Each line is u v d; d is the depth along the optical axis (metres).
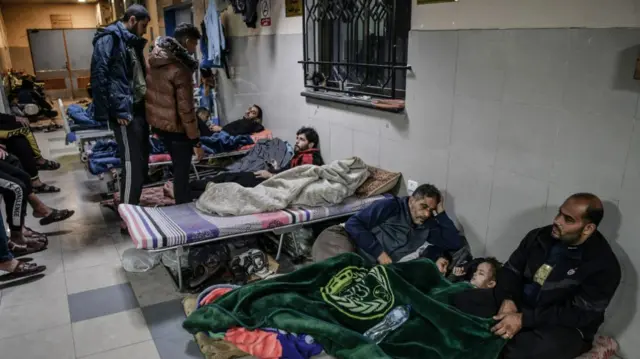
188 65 3.46
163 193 4.11
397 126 3.38
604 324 2.30
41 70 13.81
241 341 2.18
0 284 2.97
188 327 2.27
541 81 2.39
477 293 2.32
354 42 3.73
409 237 2.92
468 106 2.81
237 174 3.86
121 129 3.48
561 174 2.38
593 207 1.93
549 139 2.41
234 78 5.82
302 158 4.10
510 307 2.16
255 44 5.15
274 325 2.22
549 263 2.12
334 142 4.10
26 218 4.08
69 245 3.54
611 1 2.06
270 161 4.45
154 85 3.43
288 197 3.15
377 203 2.99
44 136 7.80
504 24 2.53
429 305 2.22
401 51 3.34
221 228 2.83
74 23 14.44
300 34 4.30
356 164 3.43
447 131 2.98
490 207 2.79
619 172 2.14
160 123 3.49
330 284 2.46
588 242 2.03
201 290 2.87
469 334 2.12
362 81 3.68
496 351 2.06
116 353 2.31
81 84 14.27
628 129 2.08
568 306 2.04
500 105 2.62
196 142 3.69
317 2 4.01
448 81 2.91
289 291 2.44
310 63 4.10
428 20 3.00
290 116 4.72
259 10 4.93
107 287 2.94
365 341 2.11
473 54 2.72
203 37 6.05
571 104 2.28
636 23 1.99
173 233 2.72
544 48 2.35
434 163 3.13
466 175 2.91
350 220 2.95
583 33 2.18
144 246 2.62
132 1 9.60
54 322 2.57
